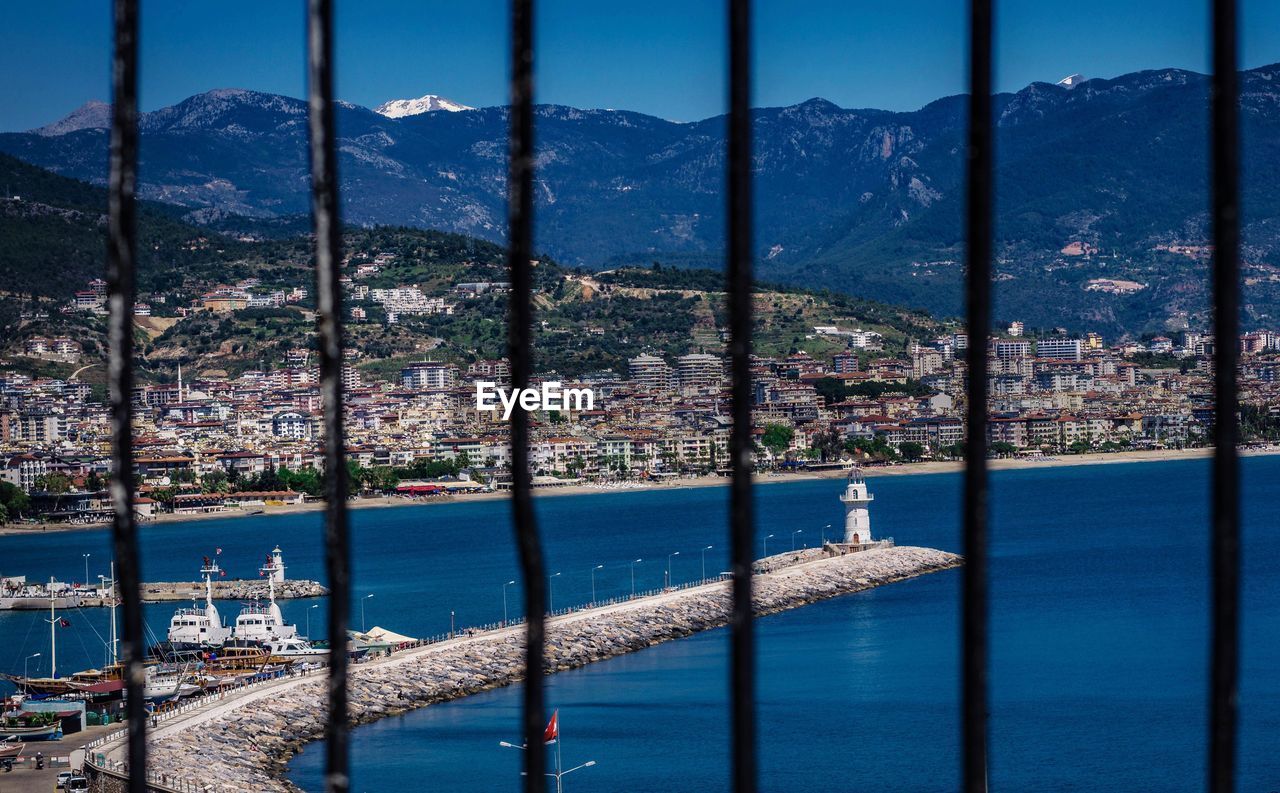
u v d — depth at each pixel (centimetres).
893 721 17638
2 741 17038
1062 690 19288
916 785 14862
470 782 15150
